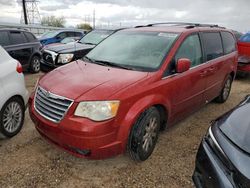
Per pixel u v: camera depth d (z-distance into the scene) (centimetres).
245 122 269
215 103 622
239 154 230
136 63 390
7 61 412
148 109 342
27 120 475
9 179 314
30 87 721
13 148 381
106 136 302
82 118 299
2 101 382
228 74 589
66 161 354
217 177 235
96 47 475
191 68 432
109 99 302
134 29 482
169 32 437
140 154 344
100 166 347
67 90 318
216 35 538
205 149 266
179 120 439
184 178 332
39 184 308
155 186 315
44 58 817
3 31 793
